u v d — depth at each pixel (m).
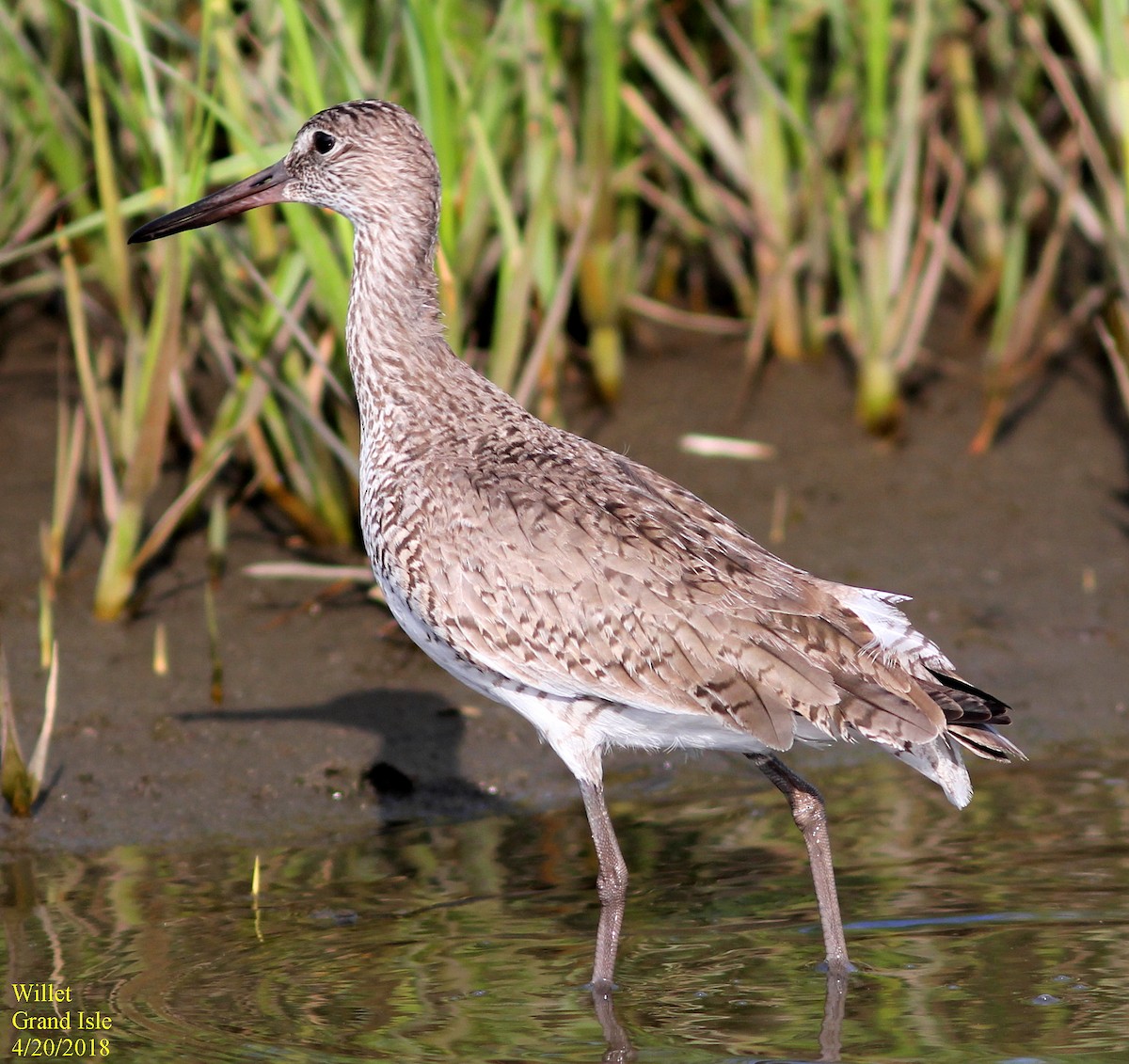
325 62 12.40
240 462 14.01
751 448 14.52
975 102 15.45
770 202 14.70
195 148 11.70
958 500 14.14
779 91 14.12
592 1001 8.39
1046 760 11.43
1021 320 14.60
